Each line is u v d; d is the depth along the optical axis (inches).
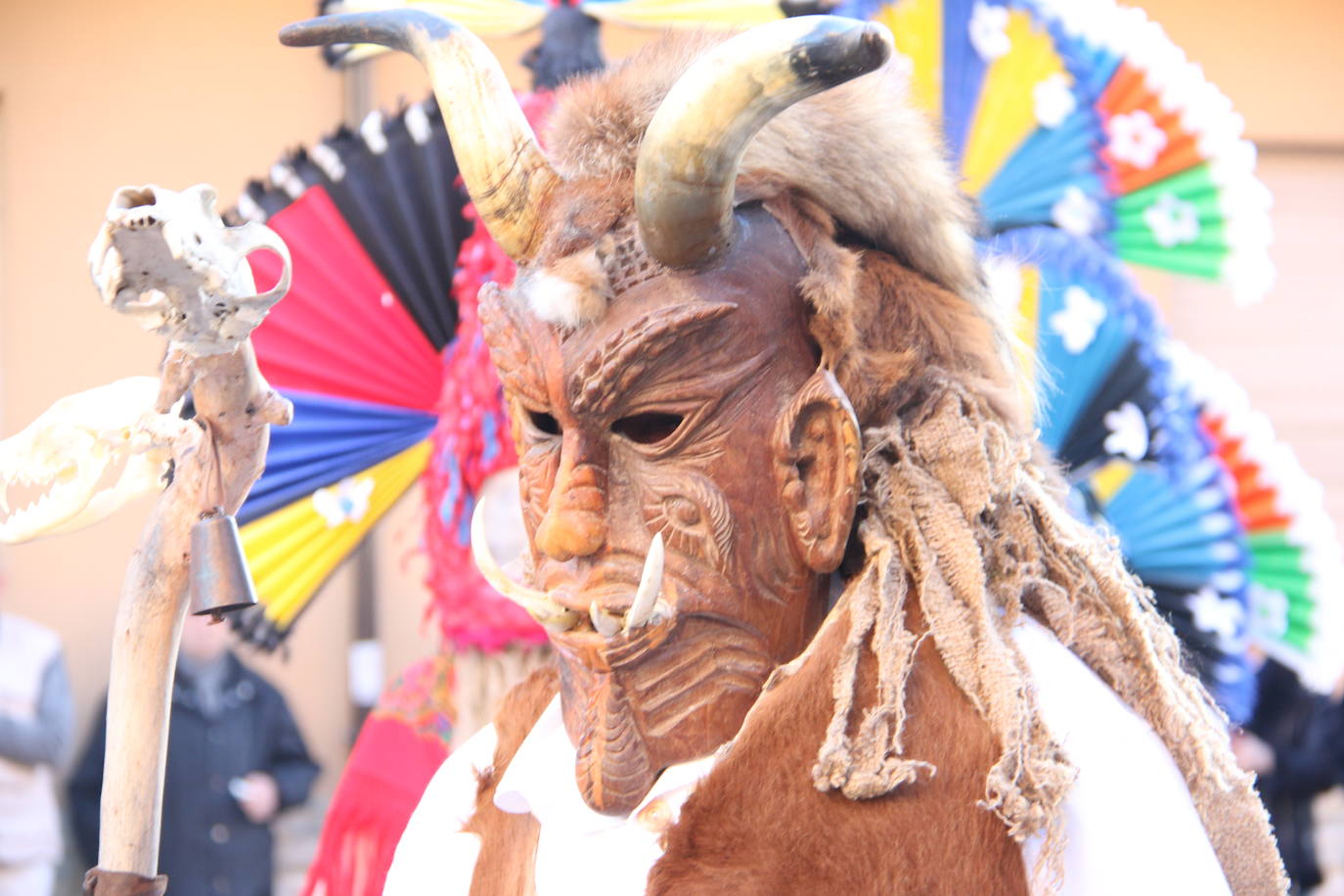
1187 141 152.7
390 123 175.8
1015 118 151.9
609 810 85.8
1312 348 417.1
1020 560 87.8
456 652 160.6
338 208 175.6
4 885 256.8
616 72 91.9
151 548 97.2
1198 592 152.6
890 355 88.1
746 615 84.9
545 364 84.9
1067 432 149.6
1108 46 151.4
